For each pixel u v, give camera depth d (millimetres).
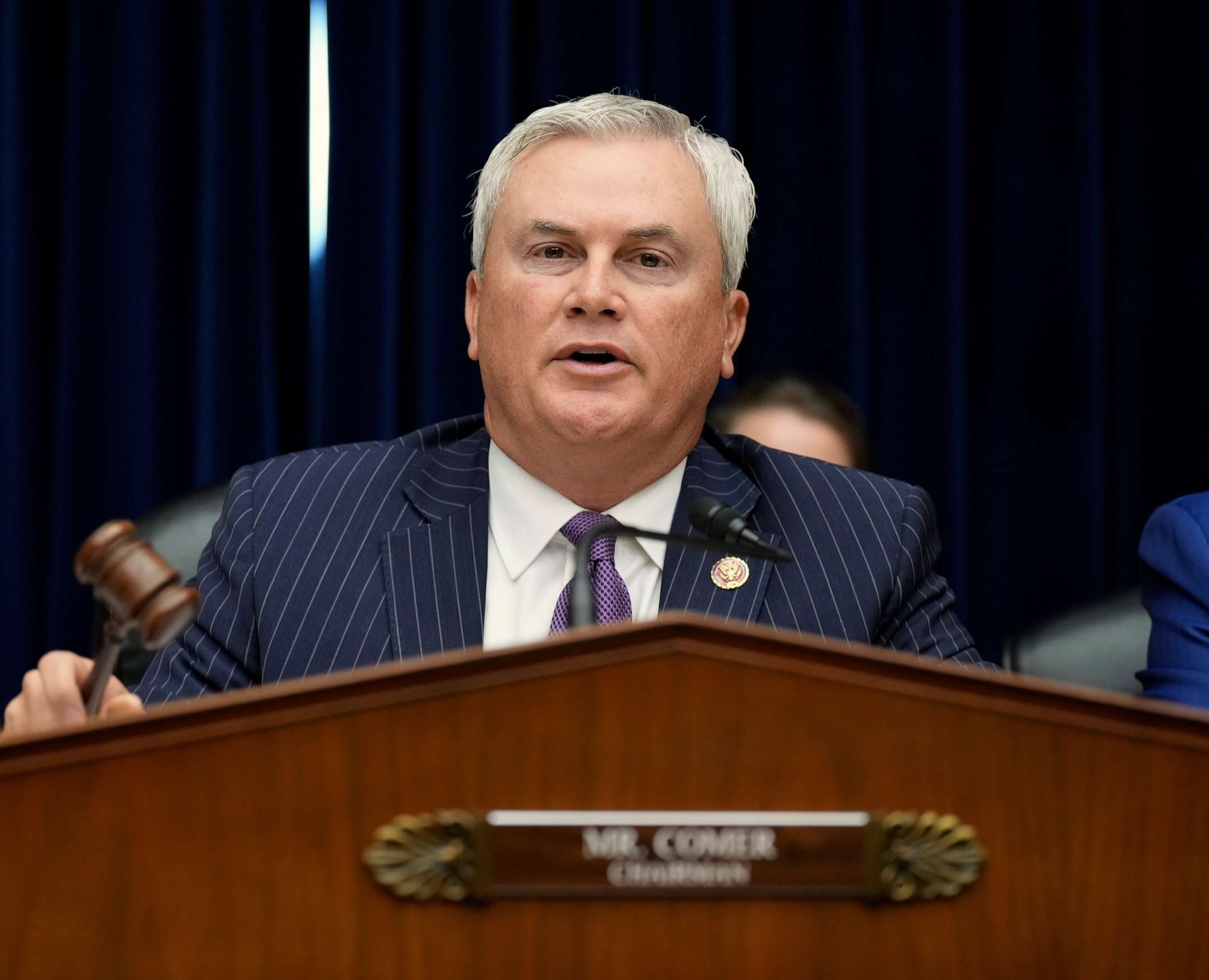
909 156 10180
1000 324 10359
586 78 9680
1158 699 6574
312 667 5172
